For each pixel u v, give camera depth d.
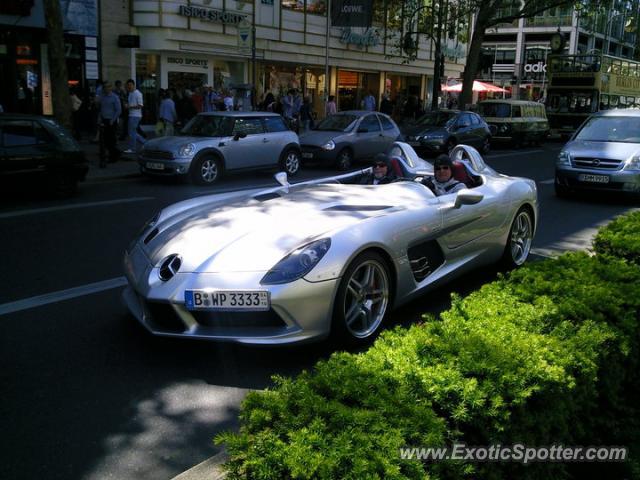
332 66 29.91
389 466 1.94
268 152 14.34
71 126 14.48
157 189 12.26
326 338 4.14
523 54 56.91
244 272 3.92
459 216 5.36
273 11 25.81
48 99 19.52
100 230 8.36
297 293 3.89
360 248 4.20
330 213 4.57
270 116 14.66
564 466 2.77
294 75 28.17
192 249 4.18
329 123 17.17
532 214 6.80
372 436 2.04
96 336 4.65
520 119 25.11
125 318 5.03
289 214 4.56
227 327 3.98
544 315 3.15
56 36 13.95
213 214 4.74
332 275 4.02
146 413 3.55
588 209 11.02
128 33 21.42
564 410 2.64
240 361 4.22
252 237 4.20
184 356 4.30
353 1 21.48
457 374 2.38
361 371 2.43
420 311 5.33
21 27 18.28
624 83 33.94
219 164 13.27
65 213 9.48
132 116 16.62
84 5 19.95
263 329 3.97
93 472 2.99
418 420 2.14
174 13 21.78
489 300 3.38
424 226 4.89
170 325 4.14
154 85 22.59
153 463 3.08
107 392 3.79
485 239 5.86
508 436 2.38
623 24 62.09
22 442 3.23
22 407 3.59
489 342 2.67
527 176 15.62
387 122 17.81
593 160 11.61
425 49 35.47
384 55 32.12
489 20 26.89
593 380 2.82
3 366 4.12
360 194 5.19
